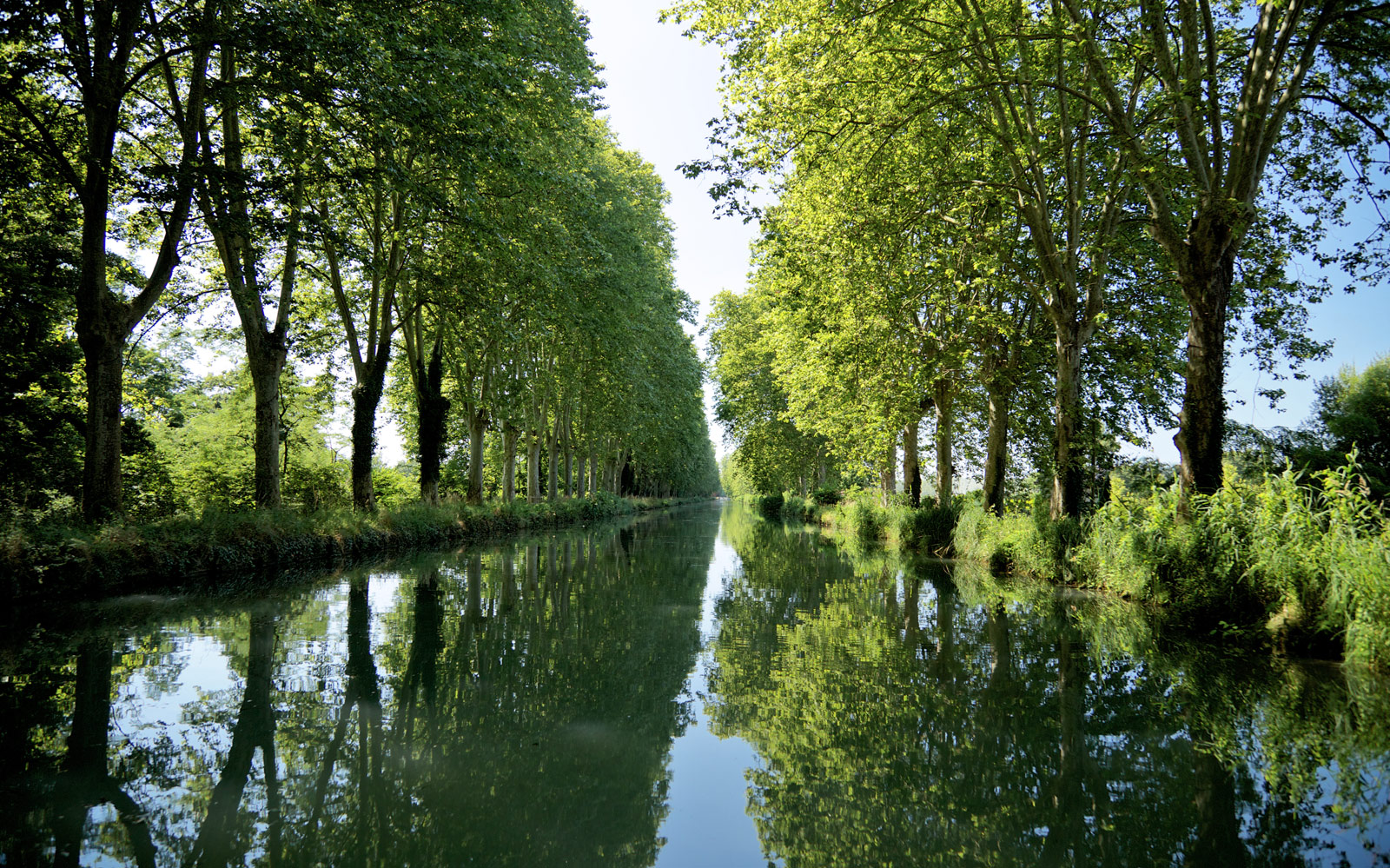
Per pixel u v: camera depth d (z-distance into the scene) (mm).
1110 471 18469
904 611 11070
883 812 4395
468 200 15102
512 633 9195
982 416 21094
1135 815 4281
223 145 14008
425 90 12477
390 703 6266
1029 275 16250
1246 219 9914
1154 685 6840
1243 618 8492
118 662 7160
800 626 10000
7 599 9234
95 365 11398
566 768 5039
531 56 16109
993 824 4227
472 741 5480
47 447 16219
